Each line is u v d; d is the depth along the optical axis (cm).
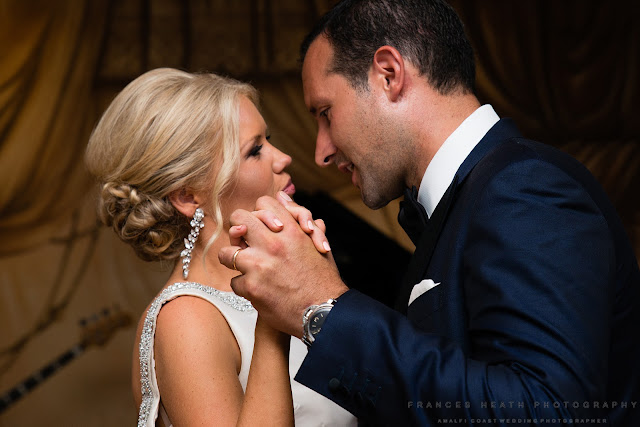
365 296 114
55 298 600
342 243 435
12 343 589
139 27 632
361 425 160
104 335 599
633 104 677
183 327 154
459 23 148
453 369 103
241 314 163
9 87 596
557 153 130
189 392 147
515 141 132
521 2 674
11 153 600
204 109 168
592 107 683
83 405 588
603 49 677
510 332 104
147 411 156
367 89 145
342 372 109
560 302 104
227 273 173
